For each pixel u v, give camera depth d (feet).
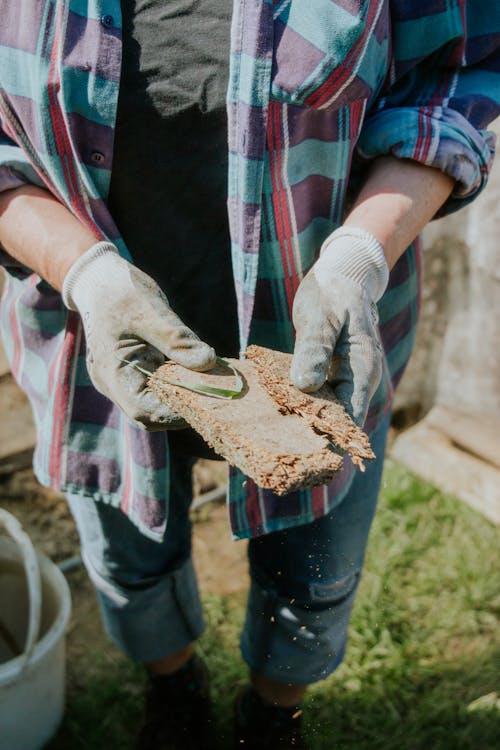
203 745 6.76
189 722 6.75
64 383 5.04
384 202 4.61
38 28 4.17
